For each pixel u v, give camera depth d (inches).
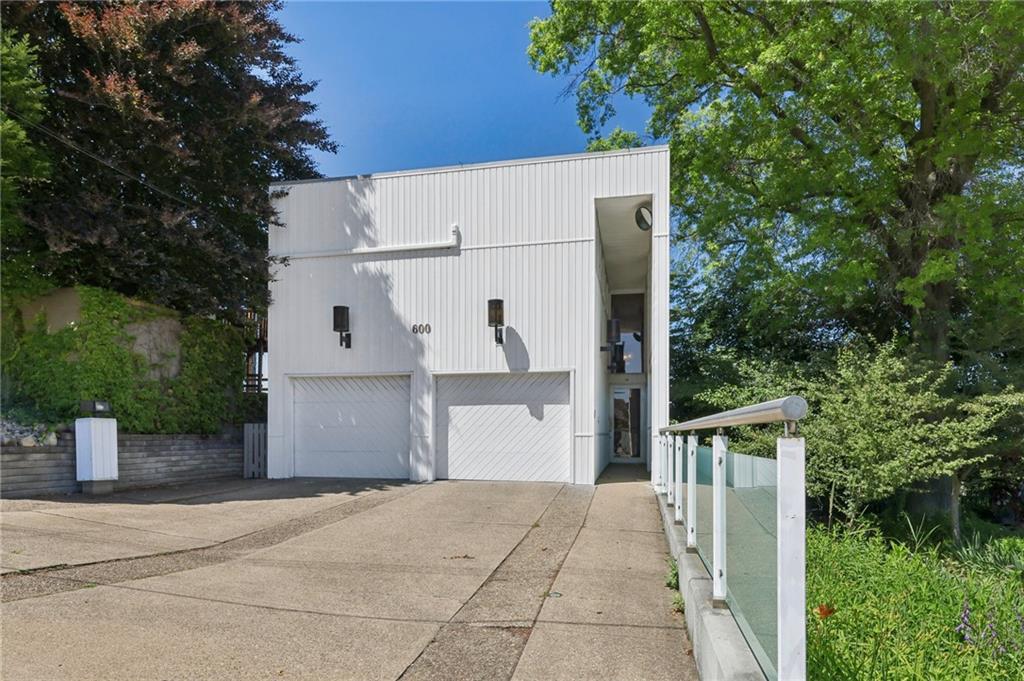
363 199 483.2
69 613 160.6
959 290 455.5
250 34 487.8
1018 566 297.0
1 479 333.7
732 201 490.6
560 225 441.4
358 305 477.1
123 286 454.6
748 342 541.6
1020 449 400.2
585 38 602.5
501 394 448.1
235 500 364.5
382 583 198.8
